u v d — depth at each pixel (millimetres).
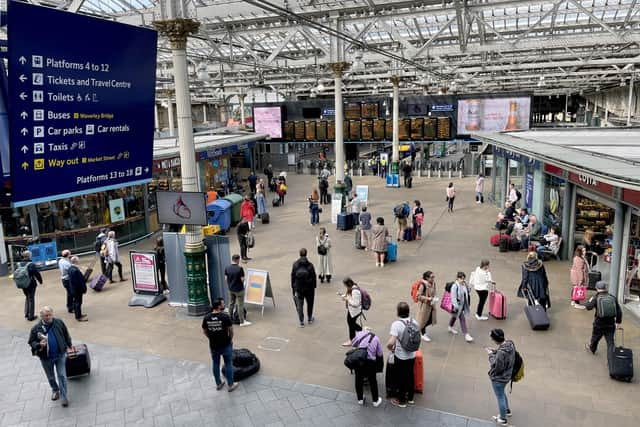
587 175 10016
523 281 11133
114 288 13805
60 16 6645
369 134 37438
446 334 10258
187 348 10000
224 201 20328
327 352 9633
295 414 7652
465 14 17203
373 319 11039
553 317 11016
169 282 12234
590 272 12516
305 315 11398
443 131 35688
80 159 7289
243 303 10945
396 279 13836
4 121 6480
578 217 14805
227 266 11266
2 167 6570
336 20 18547
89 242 17562
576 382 8352
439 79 39562
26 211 16219
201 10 16703
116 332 10828
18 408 8047
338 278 14047
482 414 7508
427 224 20734
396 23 24719
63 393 8047
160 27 10781
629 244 11055
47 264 15852
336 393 8195
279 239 18734
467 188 30500
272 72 37719
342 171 21531
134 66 8023
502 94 34344
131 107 8086
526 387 8227
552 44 21953
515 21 25156
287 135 39531
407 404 7797
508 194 21797
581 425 7199
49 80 6645
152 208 20125
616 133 23344
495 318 11000
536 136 22094
